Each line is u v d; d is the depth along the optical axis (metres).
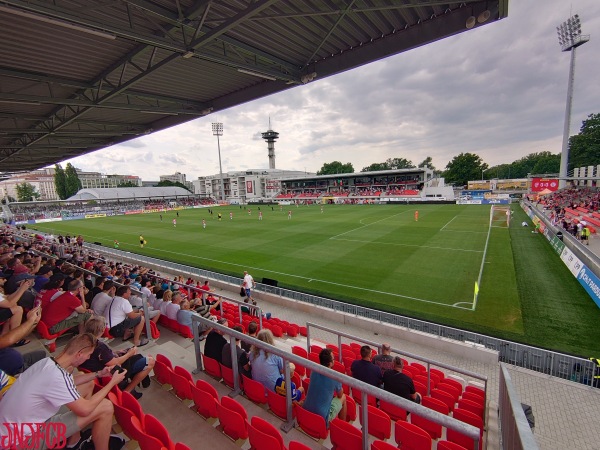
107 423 2.88
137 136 20.64
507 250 20.69
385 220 36.34
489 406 6.08
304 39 9.25
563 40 45.12
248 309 10.73
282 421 3.78
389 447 3.12
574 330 10.27
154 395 4.26
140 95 12.64
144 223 43.66
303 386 5.11
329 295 14.31
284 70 10.94
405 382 4.56
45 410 2.55
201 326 6.66
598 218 26.02
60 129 15.35
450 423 2.06
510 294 13.40
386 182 75.81
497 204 50.66
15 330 3.79
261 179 102.06
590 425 6.38
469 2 7.31
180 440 3.44
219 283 15.88
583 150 59.94
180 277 15.51
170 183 132.00
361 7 7.62
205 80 12.02
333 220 38.09
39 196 144.88
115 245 26.69
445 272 16.64
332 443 3.37
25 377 2.61
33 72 10.00
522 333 10.27
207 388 3.90
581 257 15.11
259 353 4.17
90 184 174.25
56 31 7.97
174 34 8.45
